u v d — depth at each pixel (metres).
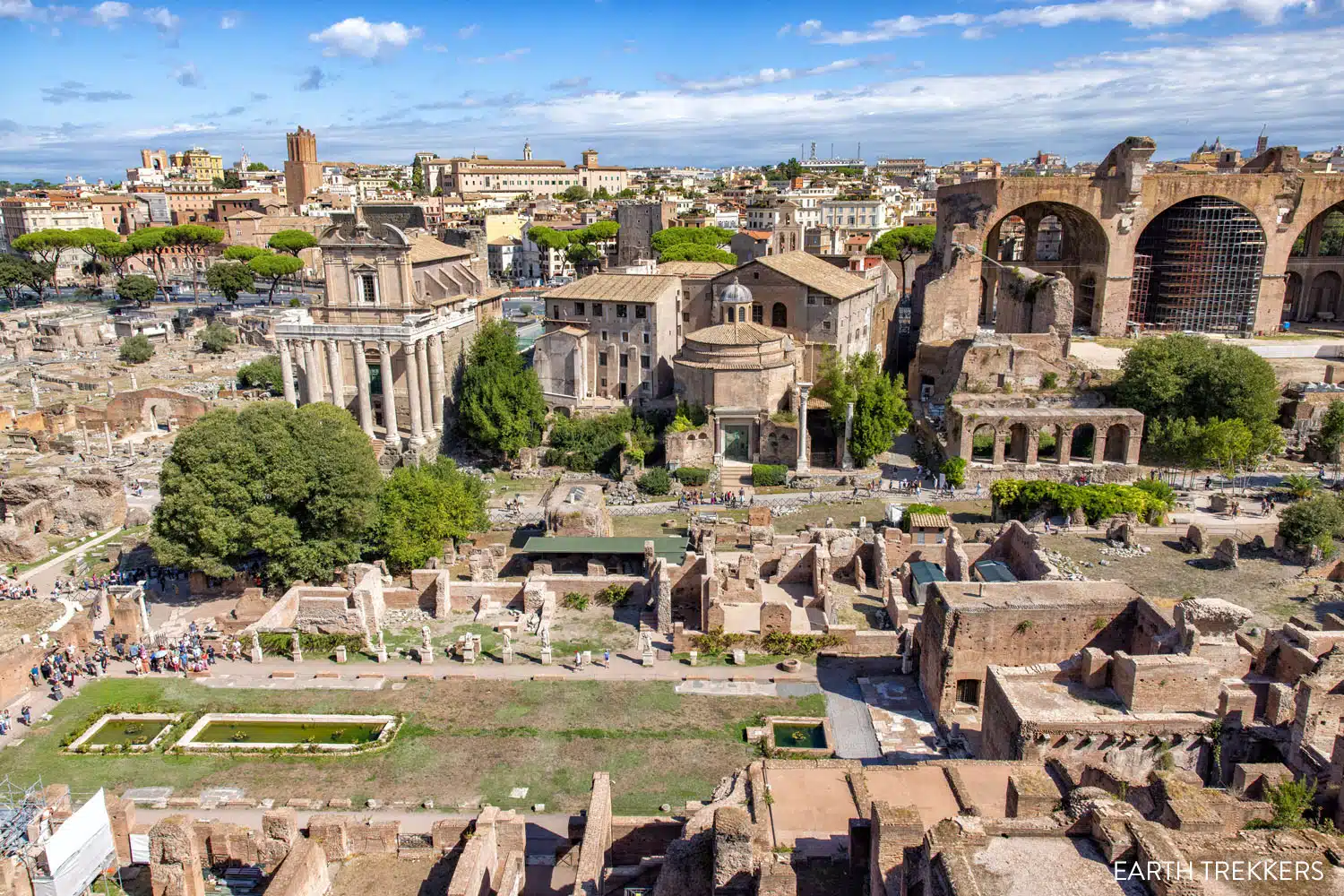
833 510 91.69
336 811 46.97
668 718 55.56
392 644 65.62
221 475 69.38
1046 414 96.31
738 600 71.00
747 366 104.94
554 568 78.00
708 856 33.28
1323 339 127.12
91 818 39.34
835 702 56.88
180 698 58.50
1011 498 84.75
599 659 63.03
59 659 61.00
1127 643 53.78
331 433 73.06
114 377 152.38
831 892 32.00
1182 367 101.25
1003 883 24.16
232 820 46.44
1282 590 65.25
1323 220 144.88
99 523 90.75
